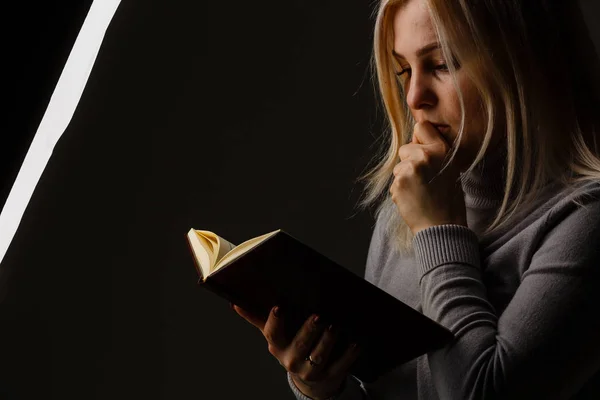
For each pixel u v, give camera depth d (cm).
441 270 166
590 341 156
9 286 404
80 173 413
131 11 406
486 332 158
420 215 174
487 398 154
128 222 419
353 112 436
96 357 410
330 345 163
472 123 171
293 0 427
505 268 170
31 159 194
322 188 436
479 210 182
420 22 171
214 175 429
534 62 167
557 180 169
